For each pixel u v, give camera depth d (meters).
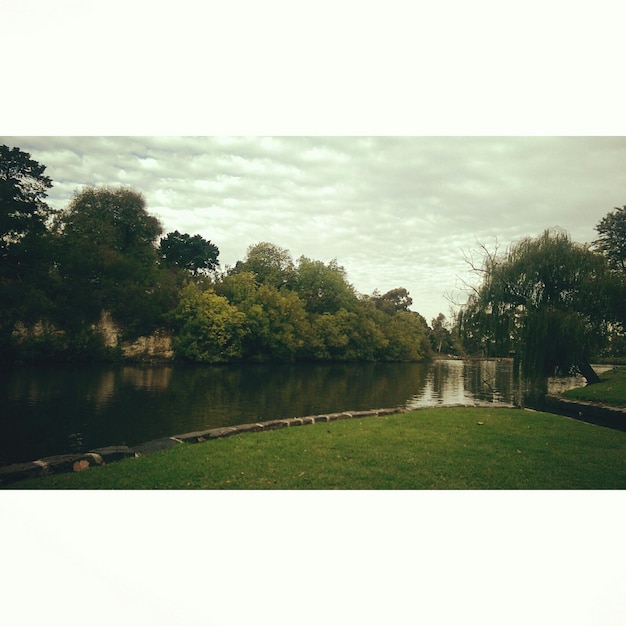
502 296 16.33
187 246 31.02
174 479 5.40
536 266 15.52
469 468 5.99
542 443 7.28
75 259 23.88
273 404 13.19
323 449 6.53
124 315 25.42
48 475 5.47
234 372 24.06
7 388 14.85
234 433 7.46
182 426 9.67
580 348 14.67
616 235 15.87
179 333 27.05
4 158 21.70
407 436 7.41
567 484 5.66
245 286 31.05
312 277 36.03
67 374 19.45
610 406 11.53
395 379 22.69
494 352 16.94
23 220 22.02
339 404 13.57
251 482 5.37
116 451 6.13
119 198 27.11
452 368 30.48
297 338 32.38
